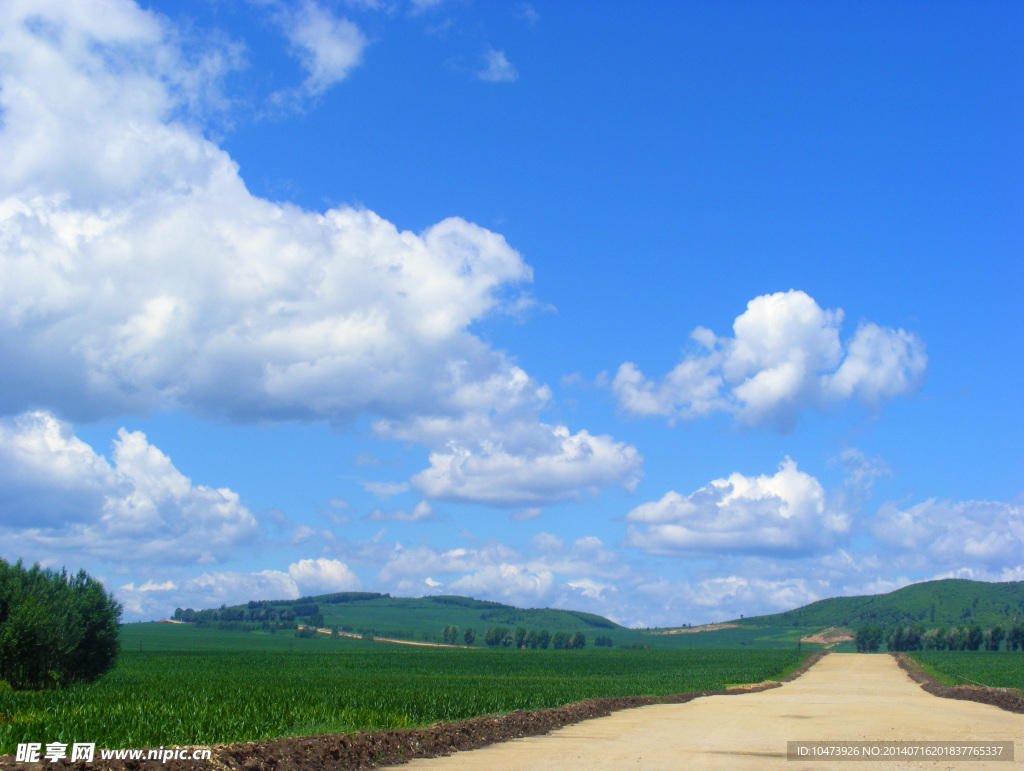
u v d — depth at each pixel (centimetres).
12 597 3569
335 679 5397
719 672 8412
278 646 16262
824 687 6244
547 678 6688
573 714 2920
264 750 1525
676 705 3850
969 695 4528
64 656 3819
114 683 4184
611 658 12675
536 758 1733
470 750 1908
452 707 2830
